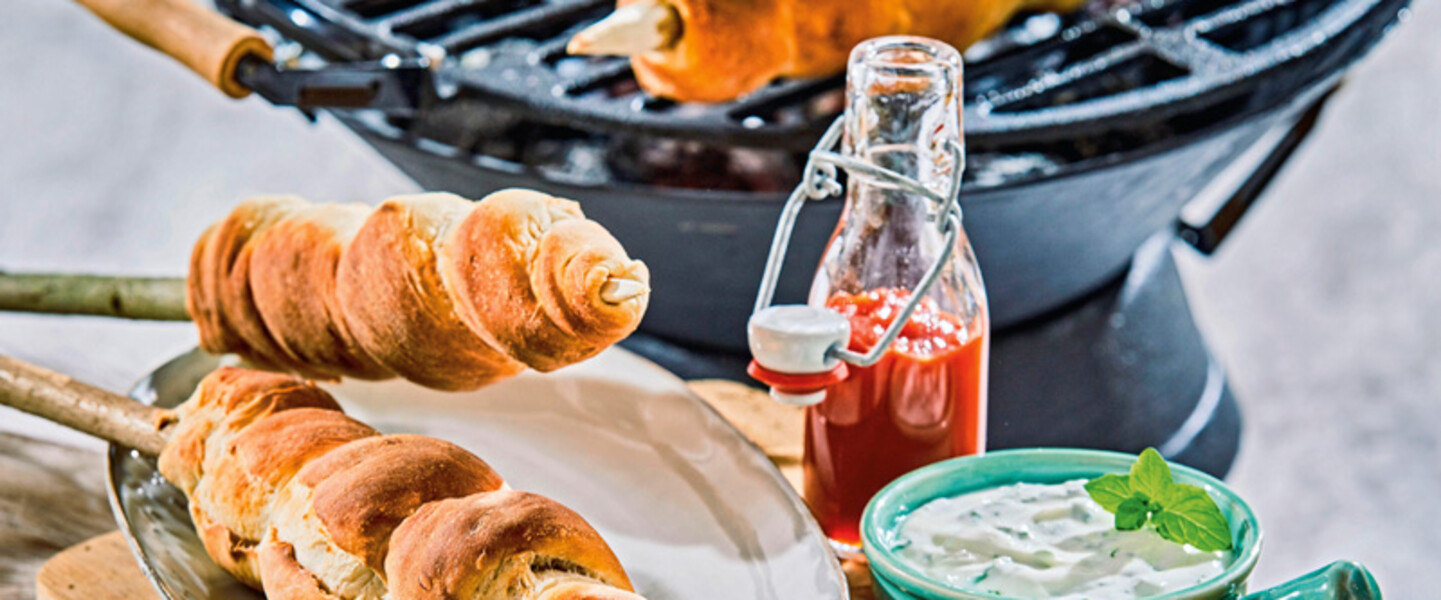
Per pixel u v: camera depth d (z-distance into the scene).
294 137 2.64
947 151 0.80
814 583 0.75
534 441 0.86
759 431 0.93
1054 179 0.96
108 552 0.83
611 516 0.82
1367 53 1.07
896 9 0.99
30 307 0.90
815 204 0.96
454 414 0.88
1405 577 1.85
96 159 2.55
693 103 1.05
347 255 0.80
